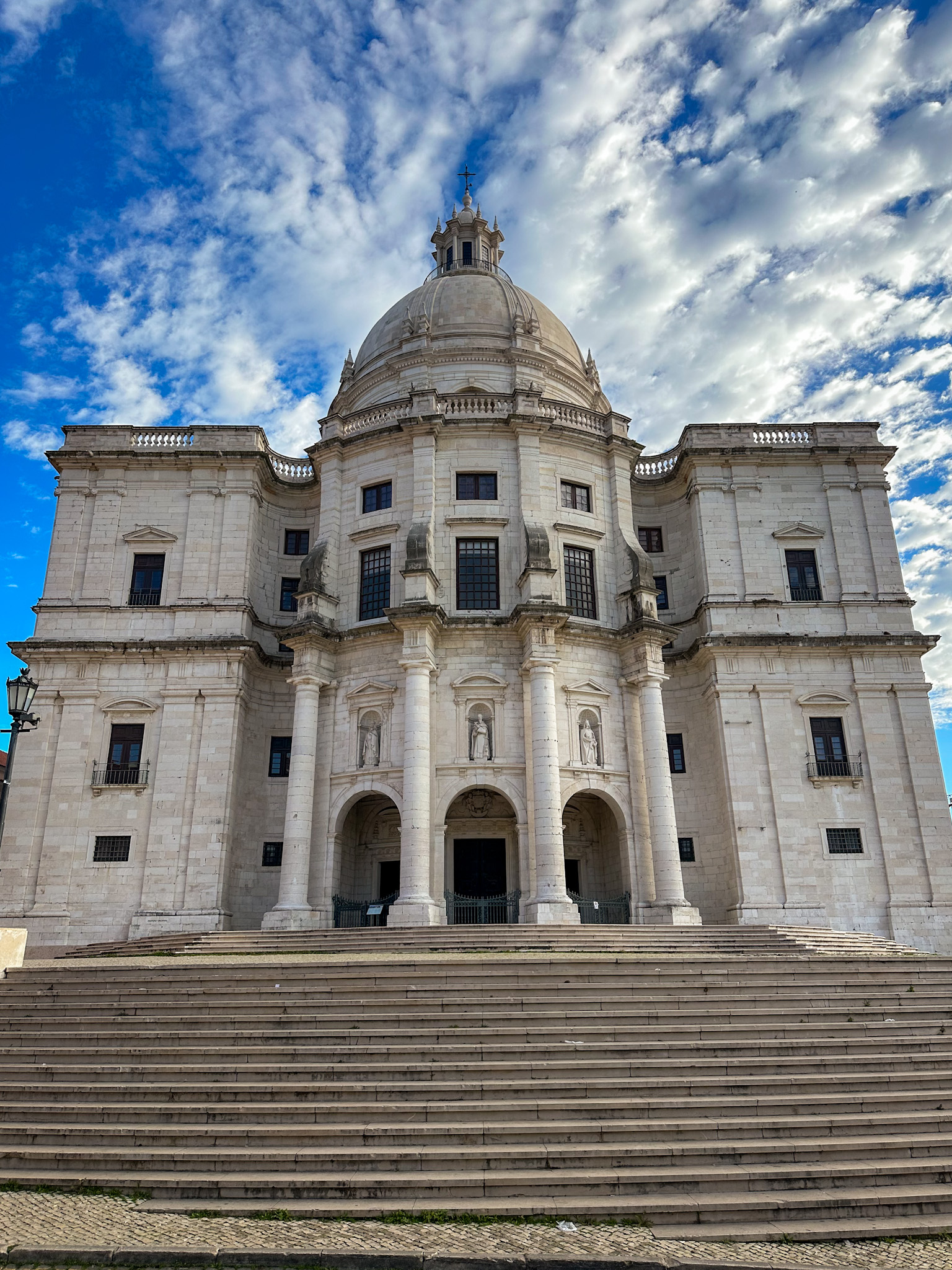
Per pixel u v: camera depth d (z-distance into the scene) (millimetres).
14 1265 9961
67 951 30547
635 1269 9828
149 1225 10828
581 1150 12312
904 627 37438
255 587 38812
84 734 34875
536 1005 16969
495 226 54031
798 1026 16484
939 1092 14266
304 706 32719
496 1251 10148
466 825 33531
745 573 38219
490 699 32281
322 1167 12109
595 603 35188
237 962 21234
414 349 42906
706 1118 13352
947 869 34281
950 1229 11008
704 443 40125
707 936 24781
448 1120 13258
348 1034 15695
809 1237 10742
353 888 33625
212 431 39375
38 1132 13055
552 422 35688
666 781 31922
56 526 37906
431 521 34094
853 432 40312
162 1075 14734
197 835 33500
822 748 35844
